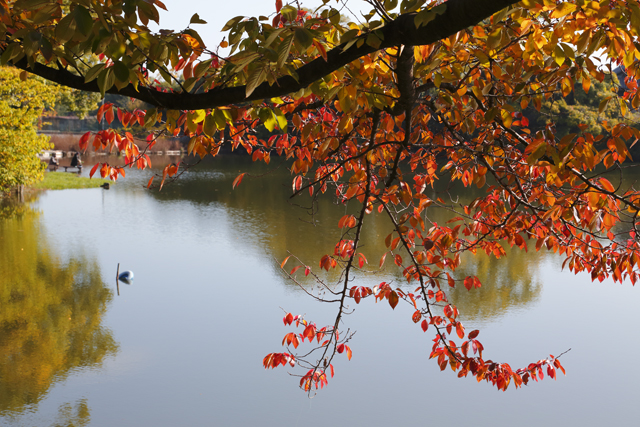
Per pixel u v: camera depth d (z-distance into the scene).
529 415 9.66
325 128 4.39
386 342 12.47
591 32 2.66
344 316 14.02
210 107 2.53
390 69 3.40
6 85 25.53
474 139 4.18
